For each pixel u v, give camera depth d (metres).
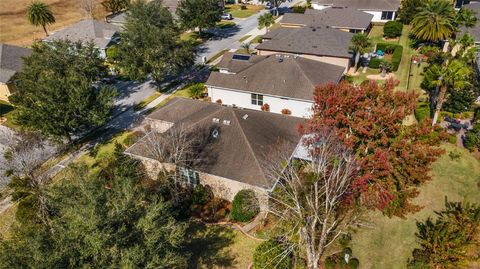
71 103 36.41
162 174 31.55
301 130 25.95
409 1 69.56
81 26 70.12
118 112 47.41
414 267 23.11
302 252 24.86
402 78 50.12
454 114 39.91
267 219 27.98
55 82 36.97
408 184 26.12
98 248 17.11
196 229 28.33
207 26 70.81
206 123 33.34
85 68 46.59
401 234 26.11
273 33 61.97
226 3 105.19
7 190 34.19
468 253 23.25
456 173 31.80
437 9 53.94
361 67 54.94
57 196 20.47
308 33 57.06
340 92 25.27
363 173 24.39
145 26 51.28
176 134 31.95
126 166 31.83
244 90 43.88
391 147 23.66
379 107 23.98
